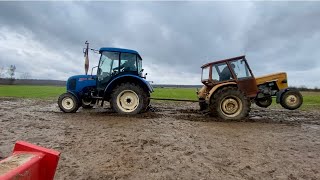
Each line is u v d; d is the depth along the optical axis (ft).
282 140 16.49
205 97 29.58
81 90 29.94
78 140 15.33
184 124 22.30
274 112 34.58
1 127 19.17
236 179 9.76
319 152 13.70
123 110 28.17
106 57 29.43
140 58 31.58
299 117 29.48
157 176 9.92
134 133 17.70
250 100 26.78
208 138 16.63
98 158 11.96
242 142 15.69
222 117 25.84
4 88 95.35
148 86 29.27
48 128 19.08
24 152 4.05
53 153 4.08
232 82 26.94
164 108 37.76
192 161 11.77
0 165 3.55
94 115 27.12
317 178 10.05
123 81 29.12
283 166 11.34
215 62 27.91
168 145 14.52
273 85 28.71
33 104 39.81
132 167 10.85
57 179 9.45
